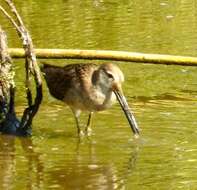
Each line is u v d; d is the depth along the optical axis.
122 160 13.98
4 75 16.05
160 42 21.95
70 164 13.85
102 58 18.03
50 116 16.70
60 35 22.36
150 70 20.05
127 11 24.81
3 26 22.95
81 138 15.29
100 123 16.09
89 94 15.79
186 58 18.19
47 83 16.98
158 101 17.47
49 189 12.73
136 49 21.30
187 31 23.05
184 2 25.98
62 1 25.58
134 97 17.80
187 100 17.52
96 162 13.92
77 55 18.00
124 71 19.94
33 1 25.53
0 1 24.97
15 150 14.73
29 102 15.71
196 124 15.80
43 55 17.98
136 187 12.70
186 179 12.97
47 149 14.70
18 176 13.36
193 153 14.20
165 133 15.32
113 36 22.39
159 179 13.01
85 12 24.55
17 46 21.14
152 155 14.20
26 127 15.67
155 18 24.16
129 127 15.79
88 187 12.80
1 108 16.06
